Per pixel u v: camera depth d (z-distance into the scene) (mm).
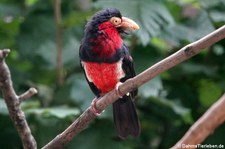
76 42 11648
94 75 9375
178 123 11875
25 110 10211
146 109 11656
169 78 11875
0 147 11141
